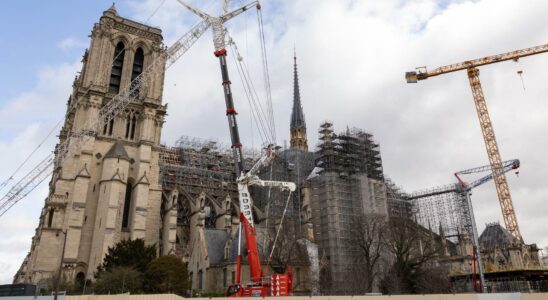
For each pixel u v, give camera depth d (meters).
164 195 106.69
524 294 47.62
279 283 54.62
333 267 102.25
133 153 100.56
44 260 82.25
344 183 113.19
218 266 85.81
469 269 118.12
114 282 67.69
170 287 73.69
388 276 88.56
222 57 74.00
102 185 92.31
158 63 110.56
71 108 108.88
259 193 123.81
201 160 129.38
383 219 97.56
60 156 101.94
